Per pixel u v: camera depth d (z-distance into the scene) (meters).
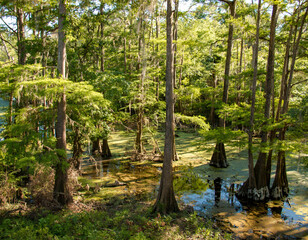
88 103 10.64
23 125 8.99
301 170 15.40
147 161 17.80
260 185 11.62
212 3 15.33
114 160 18.09
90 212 9.46
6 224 8.03
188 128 29.28
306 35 14.38
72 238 7.08
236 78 16.38
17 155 8.76
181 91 18.47
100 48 16.31
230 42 16.02
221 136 11.89
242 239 8.30
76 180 12.67
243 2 16.72
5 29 16.41
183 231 8.14
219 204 11.14
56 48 13.77
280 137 11.69
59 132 9.82
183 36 21.41
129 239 7.18
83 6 13.77
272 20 11.34
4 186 9.89
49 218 8.43
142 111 18.28
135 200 11.20
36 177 10.69
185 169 16.09
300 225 9.30
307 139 10.88
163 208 9.45
